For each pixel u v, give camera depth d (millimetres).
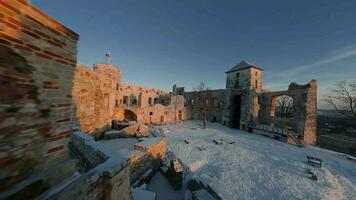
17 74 2316
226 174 12336
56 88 3045
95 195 3881
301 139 22078
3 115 2152
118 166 4699
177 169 11398
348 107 26234
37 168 2695
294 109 23609
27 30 2443
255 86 30312
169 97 43250
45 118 2822
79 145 7773
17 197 2273
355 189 11117
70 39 3371
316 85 22562
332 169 13977
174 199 10000
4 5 2113
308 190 10469
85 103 13188
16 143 2334
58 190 2906
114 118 25047
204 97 36344
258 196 9906
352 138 37594
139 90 38719
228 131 27750
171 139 20938
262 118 28344
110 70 26391
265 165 13938
